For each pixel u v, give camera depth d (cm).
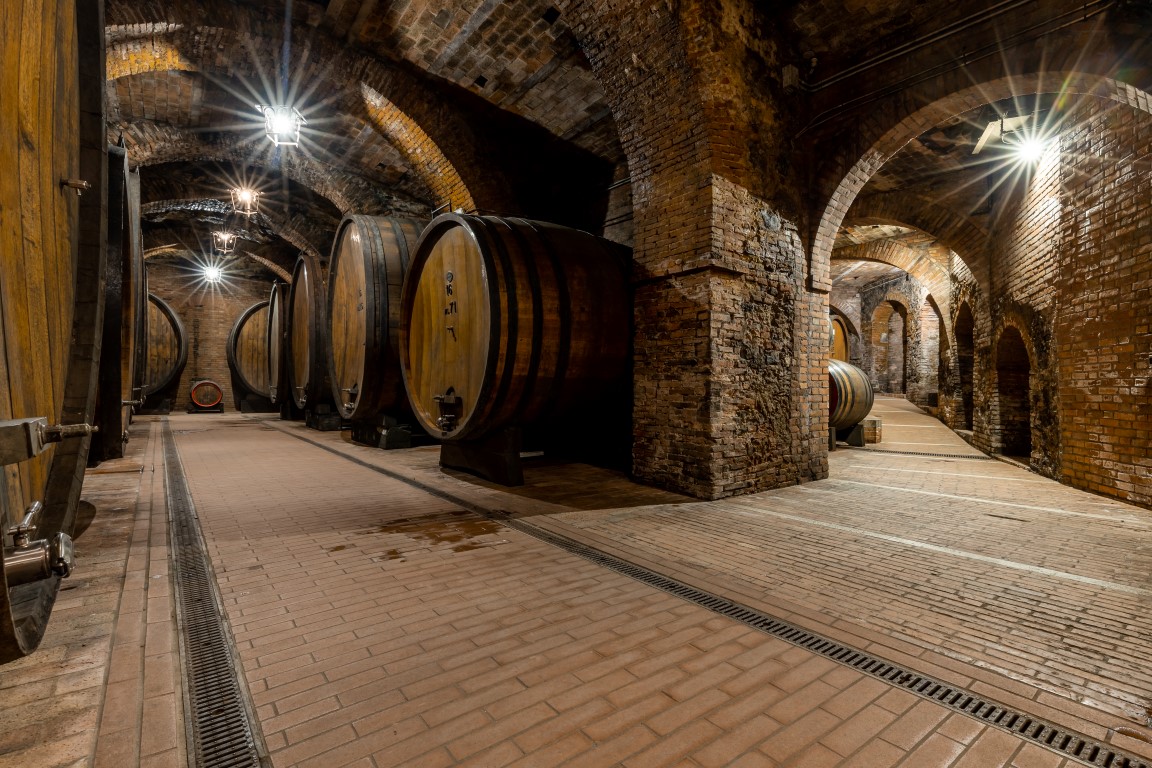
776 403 590
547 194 993
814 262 635
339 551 355
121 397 684
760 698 197
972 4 508
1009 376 871
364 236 790
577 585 303
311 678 206
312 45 763
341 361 908
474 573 319
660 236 577
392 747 168
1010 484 630
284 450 827
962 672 217
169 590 284
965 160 809
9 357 191
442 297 610
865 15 560
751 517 460
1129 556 364
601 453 730
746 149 555
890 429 1238
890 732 179
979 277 938
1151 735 180
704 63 520
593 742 172
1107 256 560
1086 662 226
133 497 483
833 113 610
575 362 566
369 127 946
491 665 217
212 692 196
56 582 234
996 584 311
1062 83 475
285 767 158
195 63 778
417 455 780
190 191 1256
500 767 160
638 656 225
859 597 291
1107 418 561
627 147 611
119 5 644
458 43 748
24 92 208
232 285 1944
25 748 160
